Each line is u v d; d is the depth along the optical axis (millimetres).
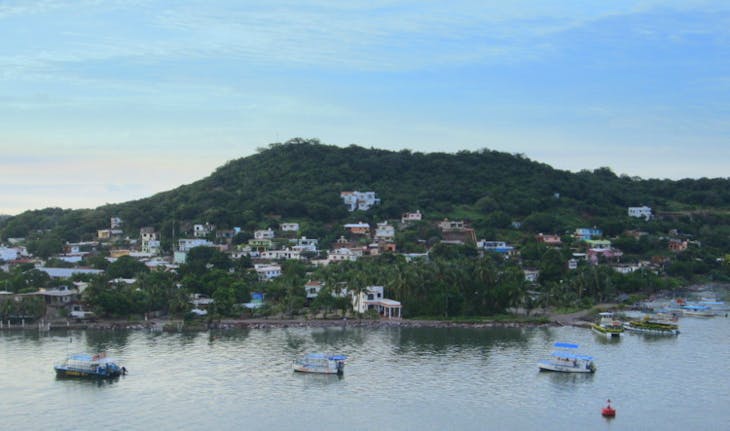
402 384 165250
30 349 199500
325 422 139750
